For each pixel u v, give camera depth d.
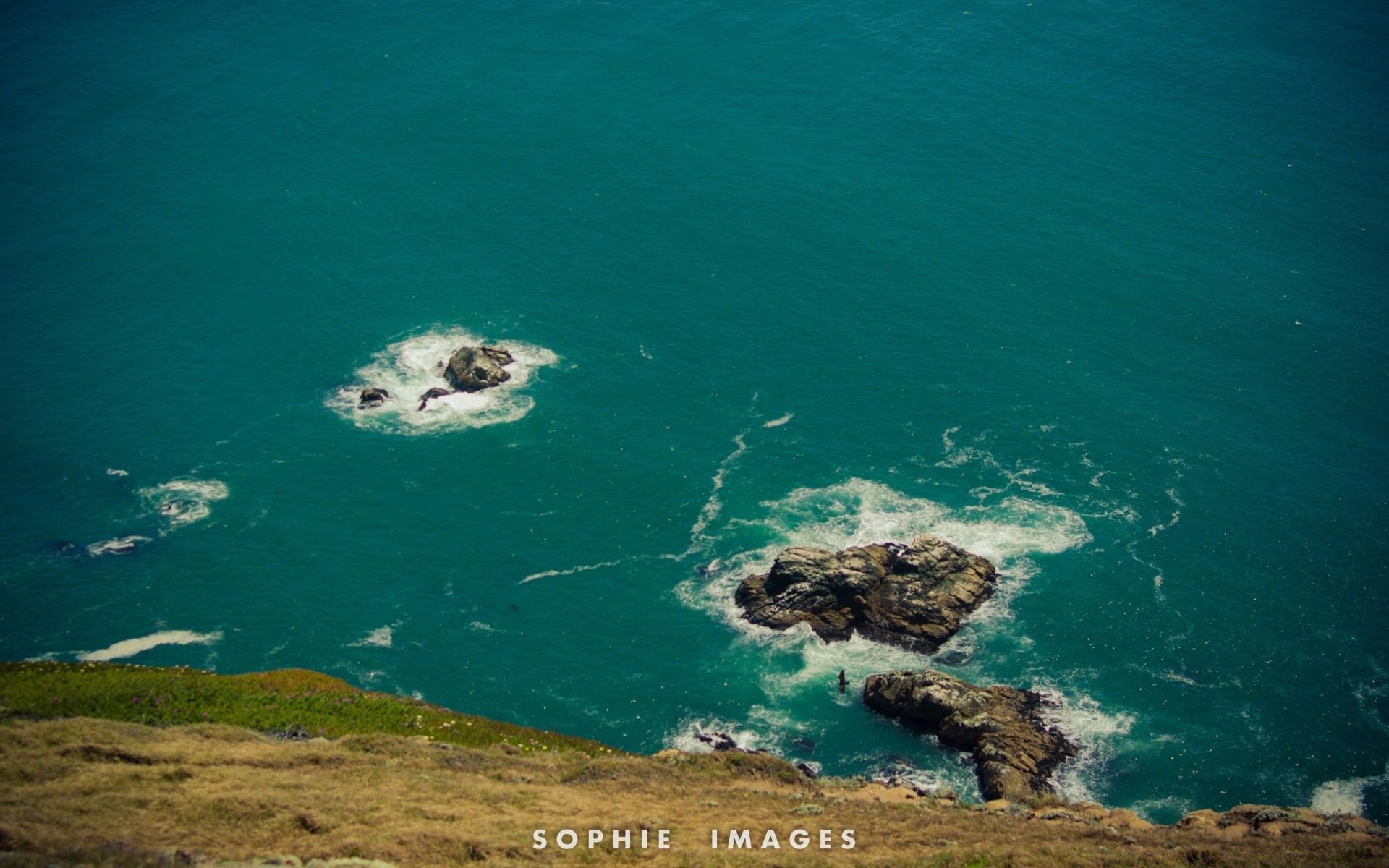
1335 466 107.25
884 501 104.38
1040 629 92.75
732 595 96.38
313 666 89.25
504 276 132.62
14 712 64.88
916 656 91.19
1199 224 139.25
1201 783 80.25
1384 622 92.69
